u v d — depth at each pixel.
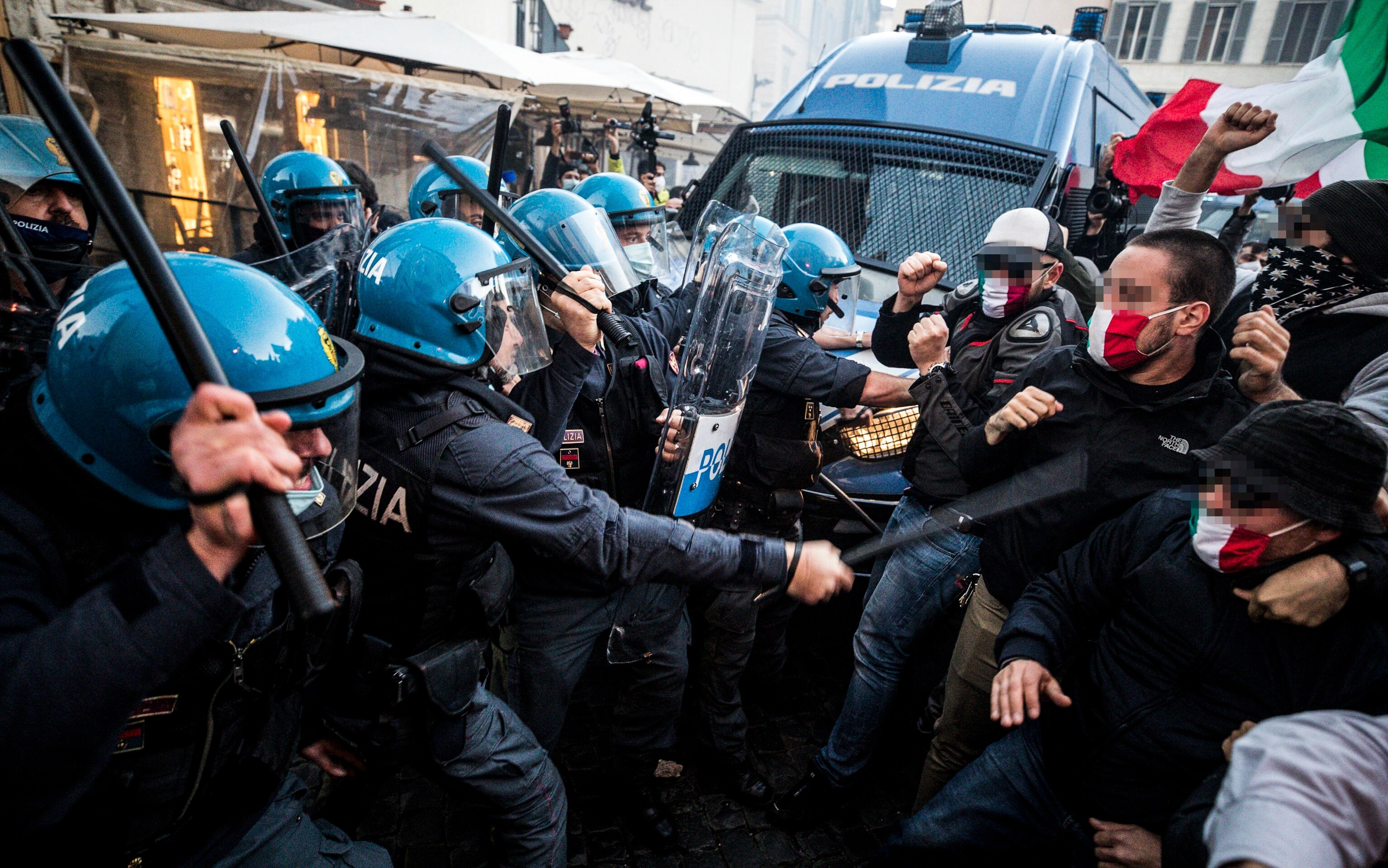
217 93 6.22
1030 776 1.57
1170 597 1.34
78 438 0.88
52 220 2.10
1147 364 1.59
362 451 1.38
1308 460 1.13
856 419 2.83
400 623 1.44
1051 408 1.62
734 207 4.43
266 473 0.72
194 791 1.04
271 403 0.96
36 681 0.73
